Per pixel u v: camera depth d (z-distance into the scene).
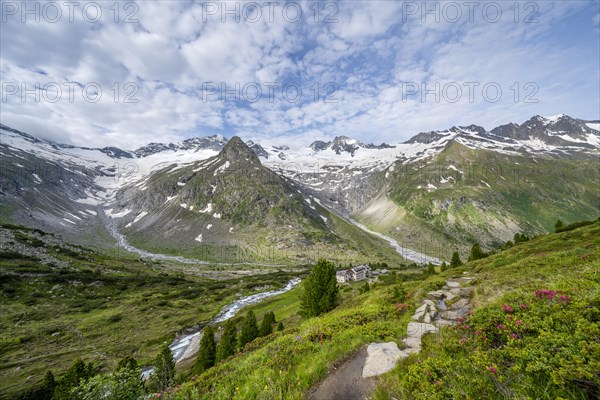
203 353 40.59
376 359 9.52
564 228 53.91
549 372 5.82
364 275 129.88
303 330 16.98
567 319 7.77
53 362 56.03
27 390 43.00
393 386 7.56
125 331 75.56
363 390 7.86
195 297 110.31
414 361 8.70
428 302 19.30
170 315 88.69
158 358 30.19
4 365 53.78
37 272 105.06
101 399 9.18
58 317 79.31
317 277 36.19
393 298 23.17
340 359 10.21
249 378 10.11
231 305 102.12
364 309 20.95
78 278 109.19
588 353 5.86
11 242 128.62
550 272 18.19
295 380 8.95
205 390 10.70
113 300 97.56
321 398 7.86
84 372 32.94
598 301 8.19
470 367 7.04
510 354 6.81
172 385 13.35
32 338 65.69
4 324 70.19
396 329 13.64
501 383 6.10
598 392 5.17
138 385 9.88
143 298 101.25
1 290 86.56
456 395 6.10
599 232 34.09
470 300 18.55
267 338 20.62
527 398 5.48
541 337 7.05
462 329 10.38
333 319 18.42
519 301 10.66
